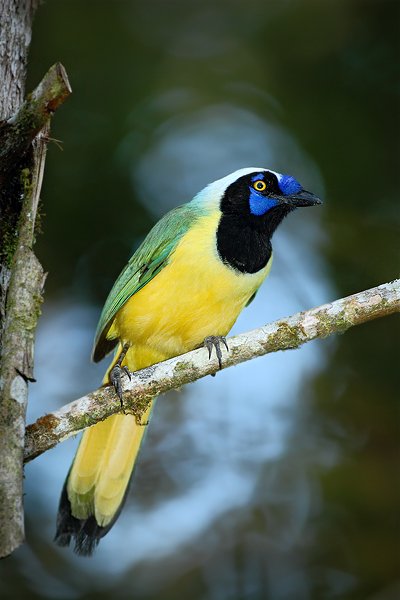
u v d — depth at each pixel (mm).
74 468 8797
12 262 7203
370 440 13086
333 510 12500
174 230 9258
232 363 7660
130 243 14180
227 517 12859
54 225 13867
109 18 14094
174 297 9117
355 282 13680
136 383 7684
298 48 14953
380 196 14414
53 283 14117
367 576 11969
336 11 14781
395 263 13539
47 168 13680
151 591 12344
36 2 8469
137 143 14414
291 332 7516
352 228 13844
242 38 15047
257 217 9672
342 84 14828
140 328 9320
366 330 13523
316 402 13406
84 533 8648
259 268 9438
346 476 12547
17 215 7461
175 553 12656
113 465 8828
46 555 12547
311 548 12430
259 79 14844
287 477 12992
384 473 12617
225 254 9211
